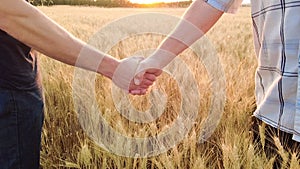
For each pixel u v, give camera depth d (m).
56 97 2.39
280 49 1.30
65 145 1.99
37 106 1.29
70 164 1.67
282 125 1.38
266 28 1.36
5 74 1.12
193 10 1.43
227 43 4.38
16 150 1.22
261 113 1.49
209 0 1.38
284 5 1.24
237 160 1.49
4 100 1.13
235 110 2.03
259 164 1.53
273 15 1.30
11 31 1.04
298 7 1.20
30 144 1.29
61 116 2.19
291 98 1.32
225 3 1.37
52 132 2.08
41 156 1.83
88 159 1.64
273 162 1.60
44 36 1.09
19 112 1.19
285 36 1.25
